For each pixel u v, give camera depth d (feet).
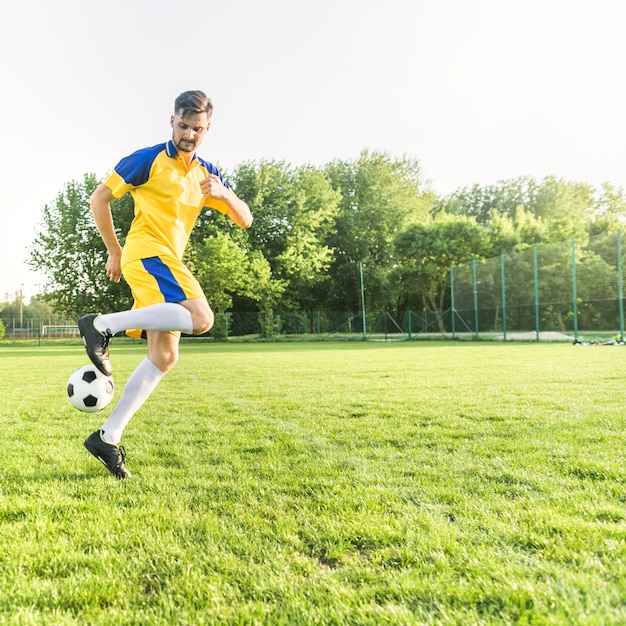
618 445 10.12
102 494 7.55
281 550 5.45
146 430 12.62
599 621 3.85
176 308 8.46
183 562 5.21
